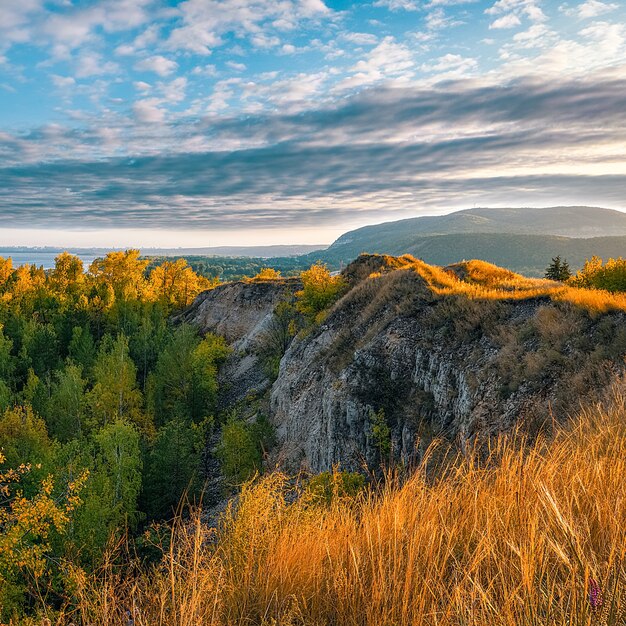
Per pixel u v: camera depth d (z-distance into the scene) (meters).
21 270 102.88
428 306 24.61
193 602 2.80
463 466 4.43
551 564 2.61
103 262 91.38
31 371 51.00
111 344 64.44
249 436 31.88
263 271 90.31
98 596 3.26
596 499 2.92
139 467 31.83
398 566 2.95
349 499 4.82
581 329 15.44
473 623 2.17
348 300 35.12
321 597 3.09
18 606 9.46
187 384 49.59
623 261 40.72
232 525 4.42
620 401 6.33
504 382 15.55
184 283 99.31
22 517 14.84
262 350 56.72
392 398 21.30
